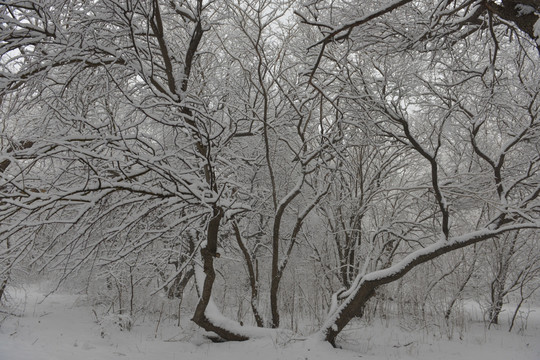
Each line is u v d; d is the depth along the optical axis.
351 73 9.36
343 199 12.97
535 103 9.43
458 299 13.89
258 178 13.60
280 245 14.90
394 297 14.48
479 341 10.58
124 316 11.08
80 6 8.02
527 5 5.92
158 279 13.61
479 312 15.68
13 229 6.61
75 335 10.40
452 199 11.69
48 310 13.79
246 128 11.80
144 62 8.96
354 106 9.84
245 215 11.01
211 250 8.91
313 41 10.89
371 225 14.38
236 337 9.35
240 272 15.73
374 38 8.80
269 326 11.38
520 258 13.48
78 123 7.57
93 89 8.57
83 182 8.45
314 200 10.90
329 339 9.39
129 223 7.51
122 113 10.63
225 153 10.79
